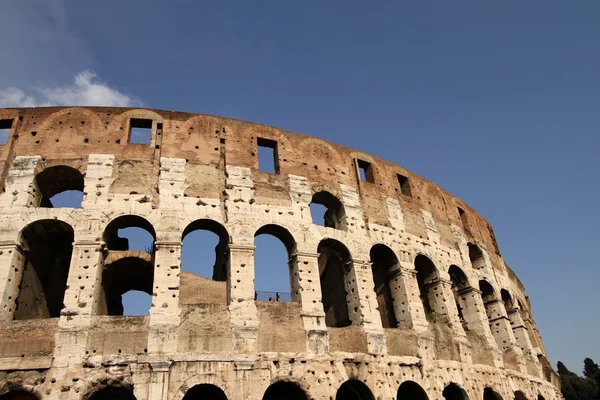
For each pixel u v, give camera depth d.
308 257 38.00
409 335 39.12
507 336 50.38
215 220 36.75
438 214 51.44
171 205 36.31
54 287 39.75
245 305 33.91
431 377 38.31
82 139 38.44
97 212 34.91
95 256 33.31
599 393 99.31
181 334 31.52
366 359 35.78
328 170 44.44
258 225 37.72
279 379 32.09
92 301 31.72
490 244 58.62
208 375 30.62
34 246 36.16
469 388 40.72
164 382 29.64
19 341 29.84
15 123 38.78
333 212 44.06
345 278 40.59
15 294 32.69
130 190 36.41
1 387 28.47
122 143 38.72
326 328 35.56
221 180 39.00
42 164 36.66
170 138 39.69
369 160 48.28
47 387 28.66
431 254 46.69
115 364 29.70
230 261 35.38
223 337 32.19
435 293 45.72
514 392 45.34
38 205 36.66
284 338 33.75
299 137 45.03
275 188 40.41
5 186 35.38
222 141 41.16
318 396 32.78
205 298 34.91
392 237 44.28
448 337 41.88
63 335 30.20
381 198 46.25
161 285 32.97
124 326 31.06
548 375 56.00
